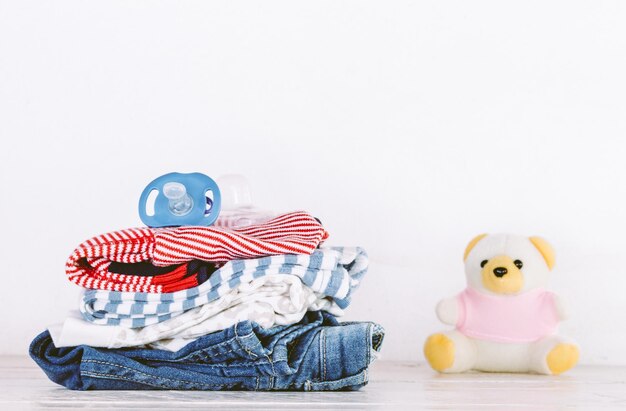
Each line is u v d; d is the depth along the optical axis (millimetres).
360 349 1226
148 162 1985
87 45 1993
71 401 1097
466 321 1734
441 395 1271
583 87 2010
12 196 1969
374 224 1988
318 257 1232
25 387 1285
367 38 2010
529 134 2004
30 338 1946
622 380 1574
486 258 1743
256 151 1992
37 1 1997
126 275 1209
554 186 1997
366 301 1974
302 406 1069
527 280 1707
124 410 1019
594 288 1966
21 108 1981
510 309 1706
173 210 1302
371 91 2006
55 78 1987
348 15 1997
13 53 1987
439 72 2010
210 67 2002
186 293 1193
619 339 1948
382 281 1978
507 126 2004
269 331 1200
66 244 1967
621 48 1993
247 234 1296
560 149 2004
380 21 1996
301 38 2006
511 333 1698
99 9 2000
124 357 1203
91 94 1988
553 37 1997
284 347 1196
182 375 1202
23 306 1952
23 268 1957
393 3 2004
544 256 1753
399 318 1972
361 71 2006
